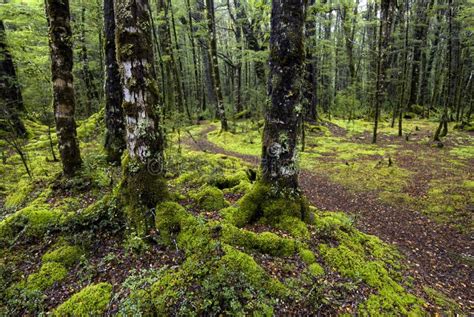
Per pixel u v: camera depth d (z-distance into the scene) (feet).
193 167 28.07
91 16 49.65
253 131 58.75
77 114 57.11
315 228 16.15
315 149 48.57
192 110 84.17
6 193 24.57
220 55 77.41
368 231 21.95
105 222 15.08
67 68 20.33
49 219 15.87
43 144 38.58
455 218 23.86
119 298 11.03
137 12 13.76
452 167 36.04
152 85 14.83
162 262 12.65
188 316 9.97
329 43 56.24
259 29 59.00
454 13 52.21
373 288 12.92
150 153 15.03
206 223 14.38
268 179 16.49
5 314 11.02
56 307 11.23
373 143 51.37
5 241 14.96
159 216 14.35
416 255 18.79
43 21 41.01
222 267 11.53
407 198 28.40
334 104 95.40
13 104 41.83
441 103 95.35
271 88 15.64
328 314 10.88
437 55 93.86
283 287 11.48
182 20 70.64
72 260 13.55
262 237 13.91
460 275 16.96
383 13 59.52
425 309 12.62
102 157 24.77
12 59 43.01
